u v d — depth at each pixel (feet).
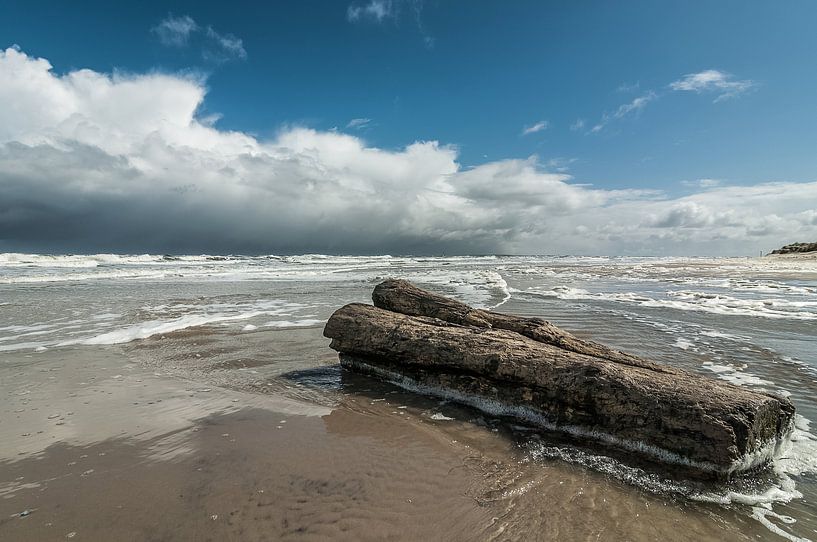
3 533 10.62
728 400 14.62
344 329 25.25
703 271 123.65
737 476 13.78
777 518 11.86
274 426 17.75
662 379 16.42
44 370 25.26
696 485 13.41
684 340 31.73
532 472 14.19
